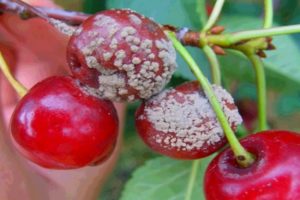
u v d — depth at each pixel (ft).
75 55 0.47
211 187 0.48
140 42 0.46
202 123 0.48
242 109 0.83
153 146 0.50
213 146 0.49
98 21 0.47
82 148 0.47
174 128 0.48
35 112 0.47
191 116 0.48
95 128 0.47
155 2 0.66
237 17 0.70
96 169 0.76
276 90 0.69
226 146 0.50
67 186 0.75
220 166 0.48
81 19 0.56
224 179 0.47
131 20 0.46
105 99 0.48
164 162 0.65
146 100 0.49
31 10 0.57
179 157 0.50
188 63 0.48
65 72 0.73
